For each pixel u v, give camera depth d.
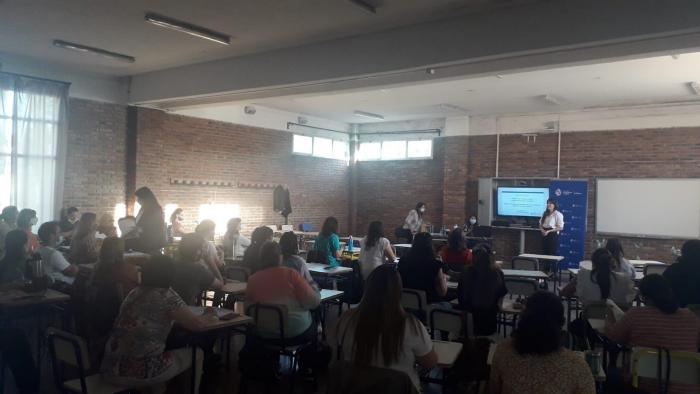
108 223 7.08
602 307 4.23
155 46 6.96
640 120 10.04
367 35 6.25
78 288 4.11
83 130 8.51
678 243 9.66
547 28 4.97
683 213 9.59
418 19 5.66
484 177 11.86
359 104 10.87
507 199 11.48
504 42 5.23
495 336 4.21
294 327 3.77
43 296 4.08
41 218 7.85
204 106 9.09
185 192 9.94
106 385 2.82
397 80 6.82
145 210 5.85
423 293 4.58
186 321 2.95
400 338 2.20
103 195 8.78
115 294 3.48
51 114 7.96
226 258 7.16
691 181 9.51
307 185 12.72
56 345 2.81
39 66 7.95
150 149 9.28
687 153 9.57
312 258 6.63
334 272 5.84
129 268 3.93
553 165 11.02
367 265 6.01
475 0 5.05
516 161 11.48
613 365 3.53
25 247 4.63
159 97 8.53
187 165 9.95
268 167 11.65
